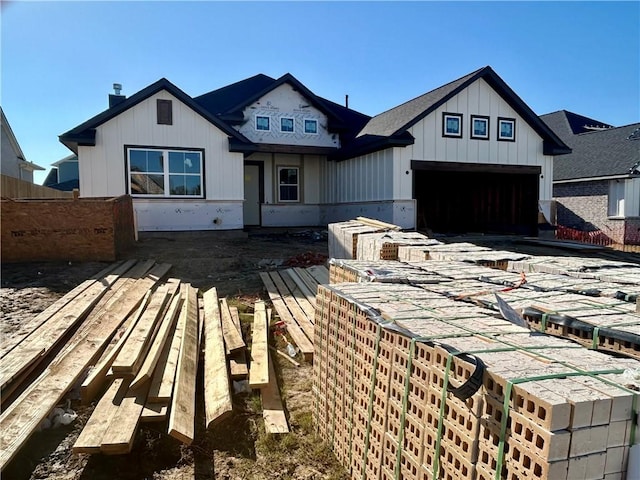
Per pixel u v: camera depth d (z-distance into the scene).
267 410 3.61
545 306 2.64
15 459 2.87
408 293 3.15
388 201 13.27
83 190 11.56
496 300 2.75
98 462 2.89
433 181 17.56
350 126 17.28
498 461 1.64
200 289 7.47
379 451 2.48
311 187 17.20
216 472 2.89
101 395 3.58
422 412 2.11
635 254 12.39
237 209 12.85
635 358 2.02
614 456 1.50
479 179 17.25
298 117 16.38
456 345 2.00
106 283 6.68
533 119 14.29
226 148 12.64
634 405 1.52
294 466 2.98
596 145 19.45
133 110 11.80
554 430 1.43
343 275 4.51
